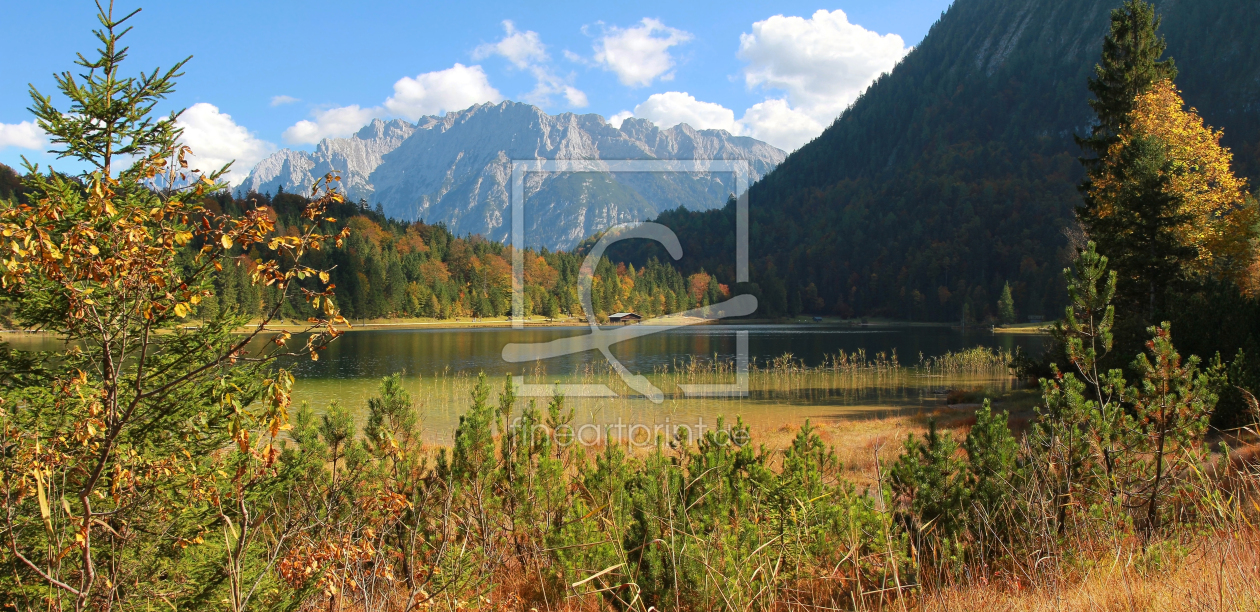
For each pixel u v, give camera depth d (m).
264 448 2.90
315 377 32.81
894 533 4.47
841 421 20.56
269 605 3.94
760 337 68.44
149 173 2.98
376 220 105.50
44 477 2.82
